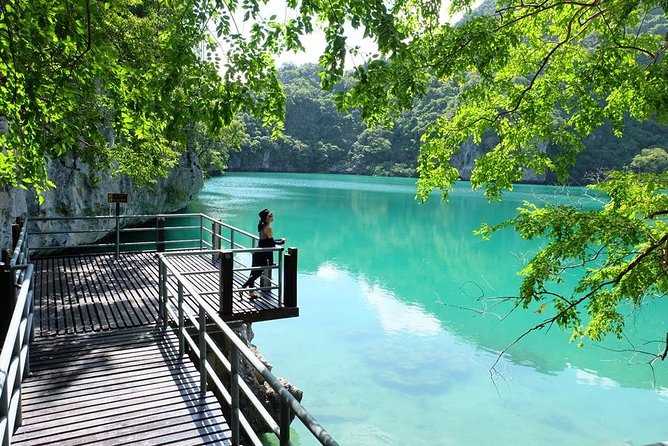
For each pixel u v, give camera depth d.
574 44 5.64
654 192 5.23
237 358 3.54
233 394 3.58
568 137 5.68
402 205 43.12
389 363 10.52
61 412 4.07
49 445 3.62
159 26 7.66
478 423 8.38
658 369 11.00
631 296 4.83
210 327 5.98
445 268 19.61
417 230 29.02
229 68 3.53
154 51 7.00
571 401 9.36
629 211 5.13
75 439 3.72
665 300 16.09
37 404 4.17
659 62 4.68
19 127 3.57
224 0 3.43
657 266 4.77
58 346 5.31
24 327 4.05
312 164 119.25
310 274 17.94
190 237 21.53
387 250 22.91
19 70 3.13
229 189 52.66
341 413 8.38
